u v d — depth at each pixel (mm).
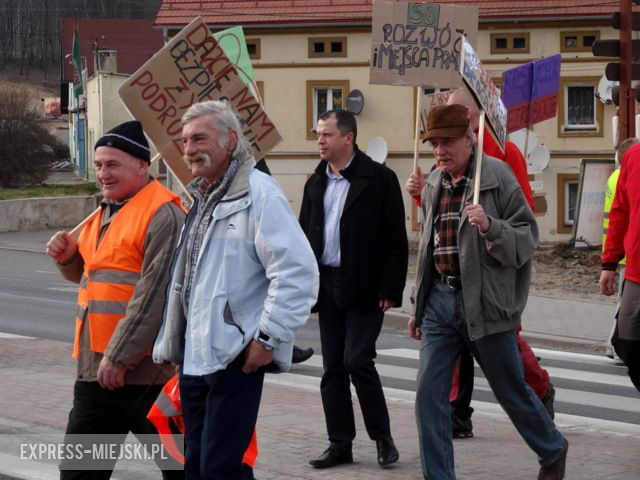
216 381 6238
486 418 11562
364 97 44875
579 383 14891
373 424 9180
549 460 8203
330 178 9469
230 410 6223
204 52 8062
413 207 44344
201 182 6535
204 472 6238
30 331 19500
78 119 82812
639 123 16969
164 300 6699
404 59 11305
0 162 61250
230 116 6375
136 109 8023
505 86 20781
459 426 10352
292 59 45438
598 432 10930
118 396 6977
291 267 6125
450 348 8070
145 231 6926
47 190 59875
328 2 45219
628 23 17016
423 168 44219
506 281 7891
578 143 43094
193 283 6301
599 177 34062
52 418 10797
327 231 9344
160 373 6965
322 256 9344
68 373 13688
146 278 6730
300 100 45469
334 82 45125
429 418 7949
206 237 6266
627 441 10406
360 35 44781
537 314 22281
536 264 32438
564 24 42906
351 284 9156
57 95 141125
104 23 94750
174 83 8047
